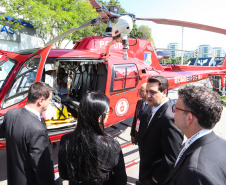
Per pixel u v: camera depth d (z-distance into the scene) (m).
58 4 7.63
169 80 4.47
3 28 7.96
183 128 1.00
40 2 7.14
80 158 1.07
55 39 4.08
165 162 1.55
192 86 1.02
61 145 1.25
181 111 0.99
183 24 3.72
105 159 1.09
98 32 13.09
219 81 10.15
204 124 0.91
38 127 1.46
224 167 0.81
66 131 2.90
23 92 2.78
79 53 3.25
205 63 13.21
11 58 3.18
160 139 1.68
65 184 2.77
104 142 1.10
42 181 1.43
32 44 9.77
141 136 1.84
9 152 1.51
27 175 1.47
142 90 2.33
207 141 0.90
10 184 1.54
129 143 3.31
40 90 1.54
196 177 0.78
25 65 2.85
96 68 3.79
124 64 3.59
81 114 1.12
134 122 2.50
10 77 2.74
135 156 3.60
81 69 4.40
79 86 4.36
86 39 3.92
